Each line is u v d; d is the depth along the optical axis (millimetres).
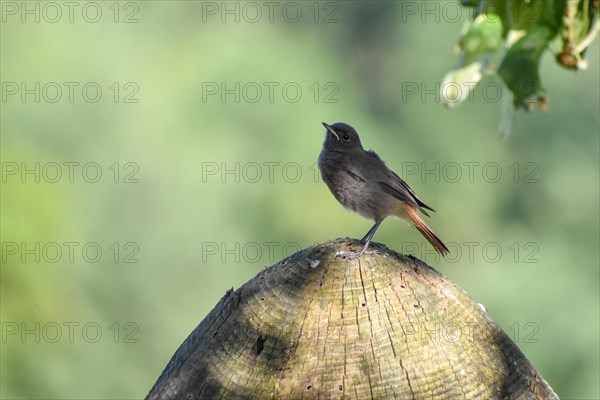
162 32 21672
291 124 21594
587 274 22875
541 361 20438
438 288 5453
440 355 5211
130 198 18984
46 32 18172
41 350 13289
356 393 5105
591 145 23812
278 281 5434
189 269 19516
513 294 22219
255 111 21438
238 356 5277
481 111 24391
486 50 5035
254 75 21781
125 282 18594
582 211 23688
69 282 14422
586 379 19906
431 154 24375
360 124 23922
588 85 23391
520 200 24141
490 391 5246
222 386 5250
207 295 19547
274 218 20734
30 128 17625
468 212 23797
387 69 26094
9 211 13141
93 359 15969
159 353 18703
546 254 23000
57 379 13773
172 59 21156
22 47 17891
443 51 25656
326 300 5309
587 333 20797
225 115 21141
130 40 19781
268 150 21234
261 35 23078
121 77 19156
